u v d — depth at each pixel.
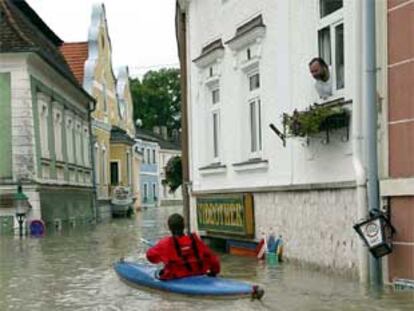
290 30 14.71
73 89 41.59
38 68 33.56
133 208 60.22
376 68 11.48
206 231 19.66
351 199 12.16
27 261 18.58
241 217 16.94
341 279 12.29
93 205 47.00
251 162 16.69
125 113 66.75
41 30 40.44
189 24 20.95
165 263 11.70
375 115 11.45
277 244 15.40
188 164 22.02
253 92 17.08
